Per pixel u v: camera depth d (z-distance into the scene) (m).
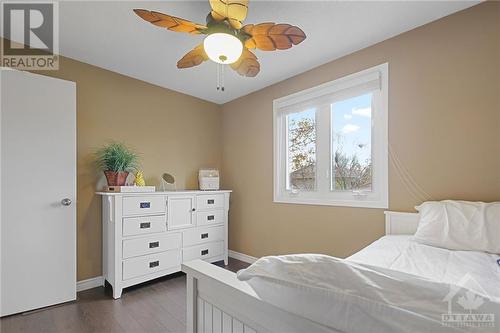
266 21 2.00
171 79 3.08
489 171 1.76
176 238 2.88
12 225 2.08
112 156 2.65
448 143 1.92
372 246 1.70
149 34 2.20
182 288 2.63
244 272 0.80
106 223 2.63
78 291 2.55
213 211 3.26
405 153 2.13
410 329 0.50
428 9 1.88
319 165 2.76
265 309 0.79
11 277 2.07
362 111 2.46
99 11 1.91
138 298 2.40
